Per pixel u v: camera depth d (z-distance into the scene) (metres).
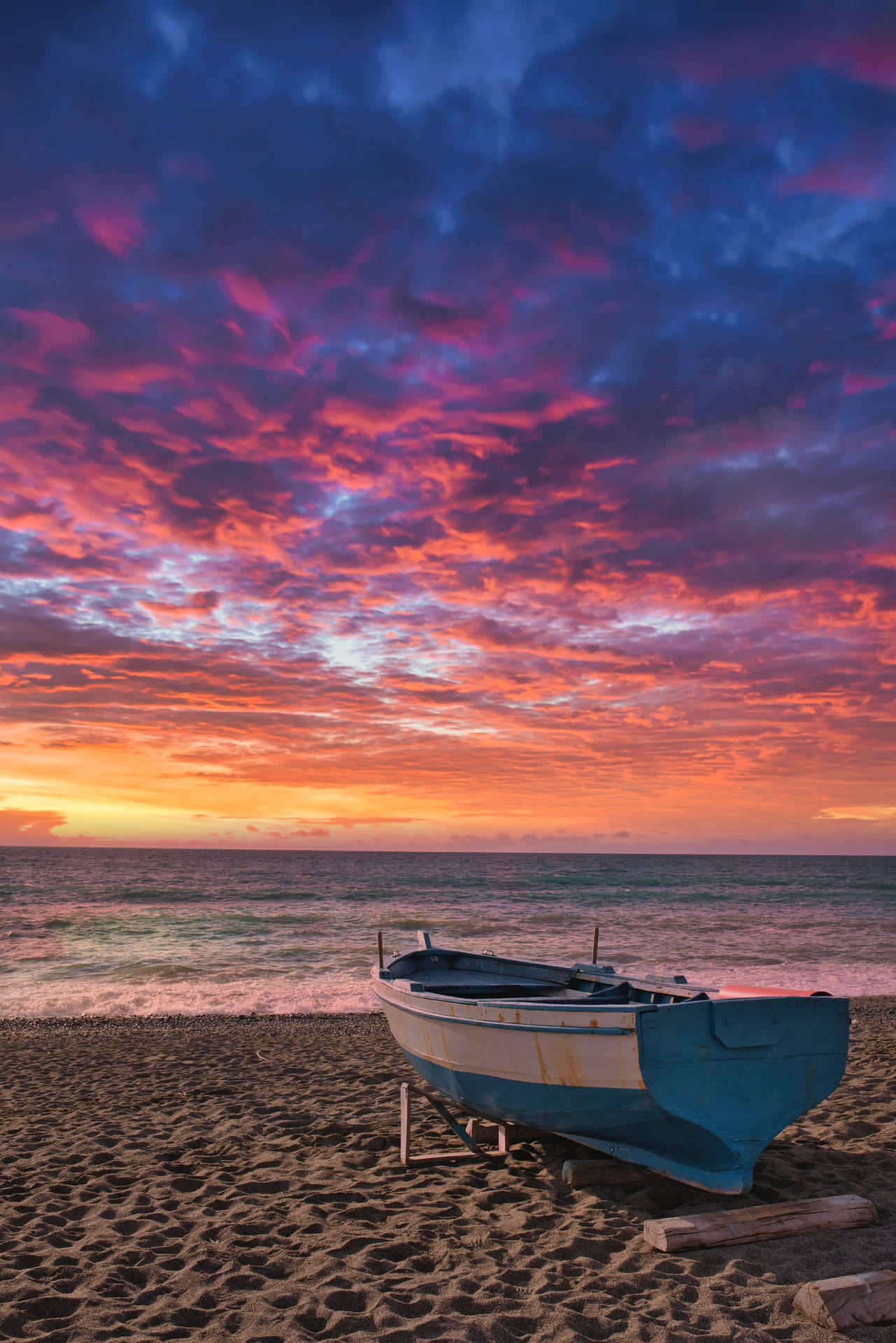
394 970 8.80
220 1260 4.70
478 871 86.00
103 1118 8.20
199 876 69.00
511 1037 5.73
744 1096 5.13
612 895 52.19
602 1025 5.16
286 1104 8.58
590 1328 3.82
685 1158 5.27
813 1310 3.83
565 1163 5.88
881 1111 7.65
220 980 19.39
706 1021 5.11
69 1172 6.46
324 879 67.19
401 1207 5.50
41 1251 4.87
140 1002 16.59
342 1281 4.36
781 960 22.97
